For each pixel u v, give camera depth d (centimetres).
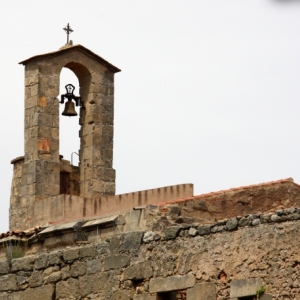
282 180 6200
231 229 5644
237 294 5575
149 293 5841
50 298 6144
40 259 6216
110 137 7150
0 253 6366
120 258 5953
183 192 6359
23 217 6931
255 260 5553
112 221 6025
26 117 7050
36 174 6950
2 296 6300
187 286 5728
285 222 5512
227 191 6069
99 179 7081
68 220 6425
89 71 7144
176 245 5794
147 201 6425
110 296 5959
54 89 7056
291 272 5466
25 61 7075
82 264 6075
